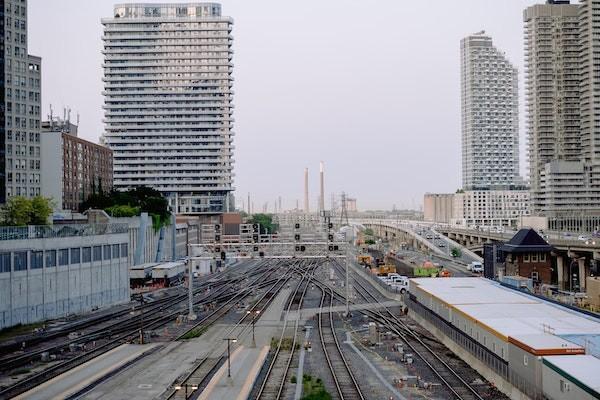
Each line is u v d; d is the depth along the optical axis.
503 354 48.97
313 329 80.56
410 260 180.00
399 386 51.38
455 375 54.78
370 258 178.00
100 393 50.09
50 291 88.00
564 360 40.72
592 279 90.06
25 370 58.16
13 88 158.88
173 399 48.09
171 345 70.12
